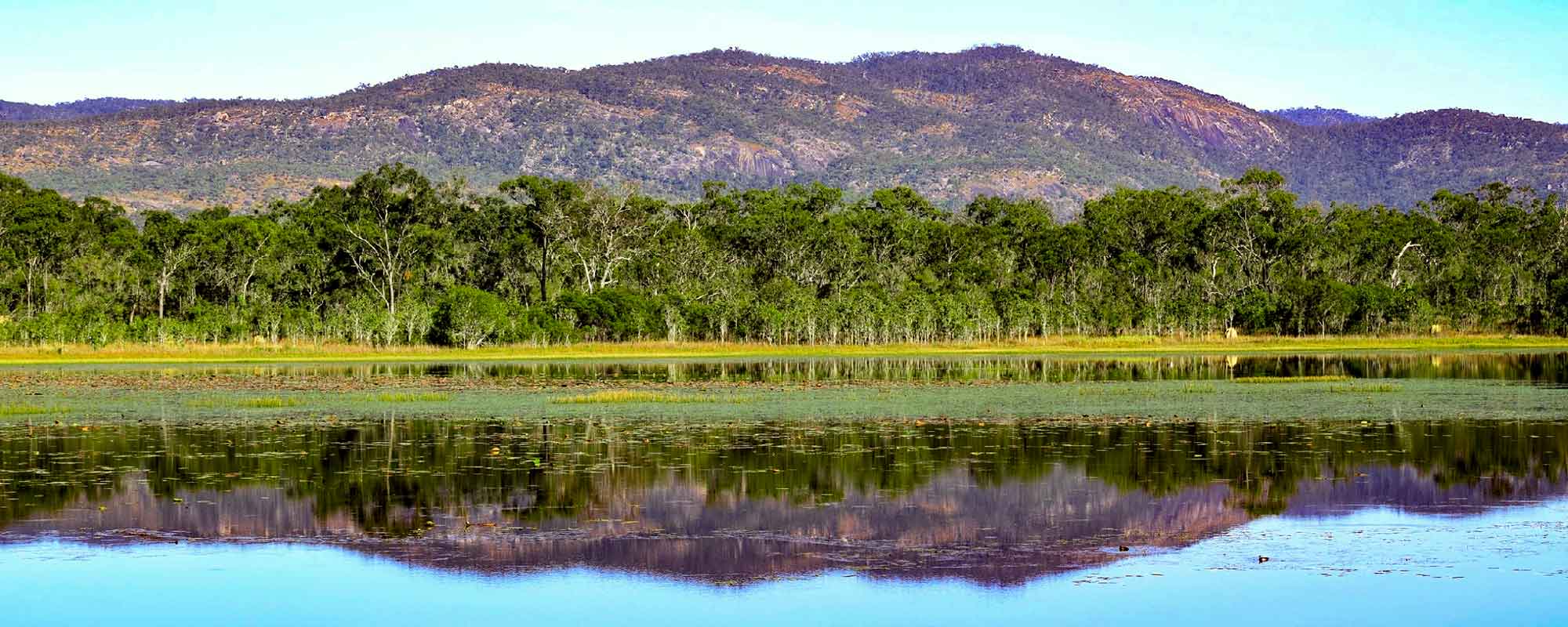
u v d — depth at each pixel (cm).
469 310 10081
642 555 2242
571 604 1964
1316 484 2880
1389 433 3791
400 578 2109
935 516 2541
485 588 2048
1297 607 1930
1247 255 14350
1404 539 2334
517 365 8288
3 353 8894
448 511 2605
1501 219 16562
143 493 2795
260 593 2020
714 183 15788
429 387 5919
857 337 11156
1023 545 2300
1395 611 1912
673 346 10481
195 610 1939
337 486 2878
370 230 11731
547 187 12669
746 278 12988
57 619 1894
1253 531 2409
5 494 2784
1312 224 14850
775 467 3130
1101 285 13938
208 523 2497
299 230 12288
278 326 10225
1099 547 2291
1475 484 2881
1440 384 5909
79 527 2458
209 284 11881
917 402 4934
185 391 5609
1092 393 5375
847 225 14462
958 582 2066
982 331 11588
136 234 12450
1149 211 15350
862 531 2422
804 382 6259
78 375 6956
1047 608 1928
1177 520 2509
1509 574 2092
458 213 13075
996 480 2944
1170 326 11988
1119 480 2944
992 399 5081
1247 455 3328
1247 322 12356
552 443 3597
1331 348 11038
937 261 14800
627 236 13150
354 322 10075
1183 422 4106
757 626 1853
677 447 3503
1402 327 12331
